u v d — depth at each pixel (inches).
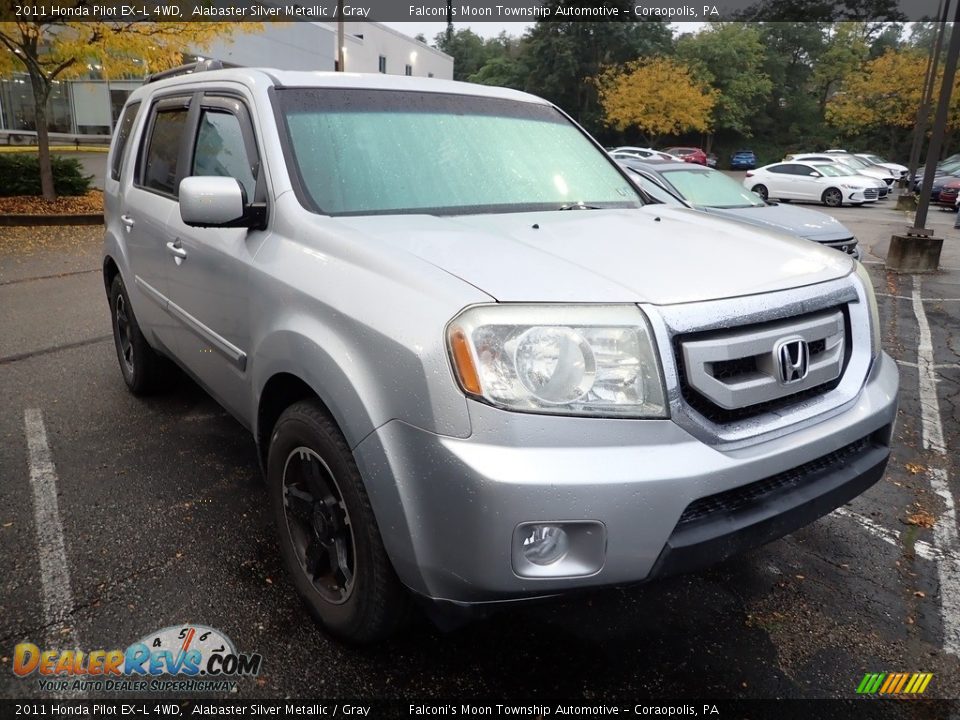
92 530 122.0
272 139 109.5
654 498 74.0
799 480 90.3
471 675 92.8
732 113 2149.4
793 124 2365.9
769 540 85.8
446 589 77.5
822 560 122.5
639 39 2169.0
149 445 155.3
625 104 1856.5
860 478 94.7
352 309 83.9
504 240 94.4
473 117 131.0
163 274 141.6
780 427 85.0
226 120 124.5
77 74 531.5
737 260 94.5
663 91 1806.1
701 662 96.7
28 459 147.1
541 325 74.1
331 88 121.2
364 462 80.0
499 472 70.7
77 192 552.7
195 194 99.7
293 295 94.0
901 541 129.3
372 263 87.0
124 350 184.4
